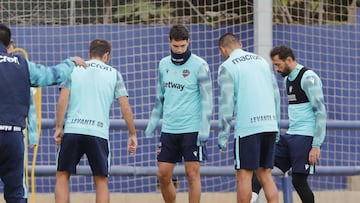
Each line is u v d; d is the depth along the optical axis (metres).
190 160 32.09
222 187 41.69
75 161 31.14
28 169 34.88
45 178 41.38
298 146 33.22
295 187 33.84
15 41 41.09
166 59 32.59
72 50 41.31
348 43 41.94
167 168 32.66
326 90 41.72
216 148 40.47
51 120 35.28
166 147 32.56
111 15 43.62
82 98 30.94
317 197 41.03
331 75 41.75
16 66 27.72
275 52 33.19
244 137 30.94
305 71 32.97
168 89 32.31
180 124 32.12
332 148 41.59
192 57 32.12
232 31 41.00
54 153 40.56
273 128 31.20
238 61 31.17
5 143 27.53
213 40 41.16
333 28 41.81
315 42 41.53
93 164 31.17
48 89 40.69
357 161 41.78
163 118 32.69
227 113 30.64
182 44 31.73
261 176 31.88
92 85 31.06
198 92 32.12
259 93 31.06
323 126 32.66
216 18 42.00
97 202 31.23
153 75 41.41
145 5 43.72
